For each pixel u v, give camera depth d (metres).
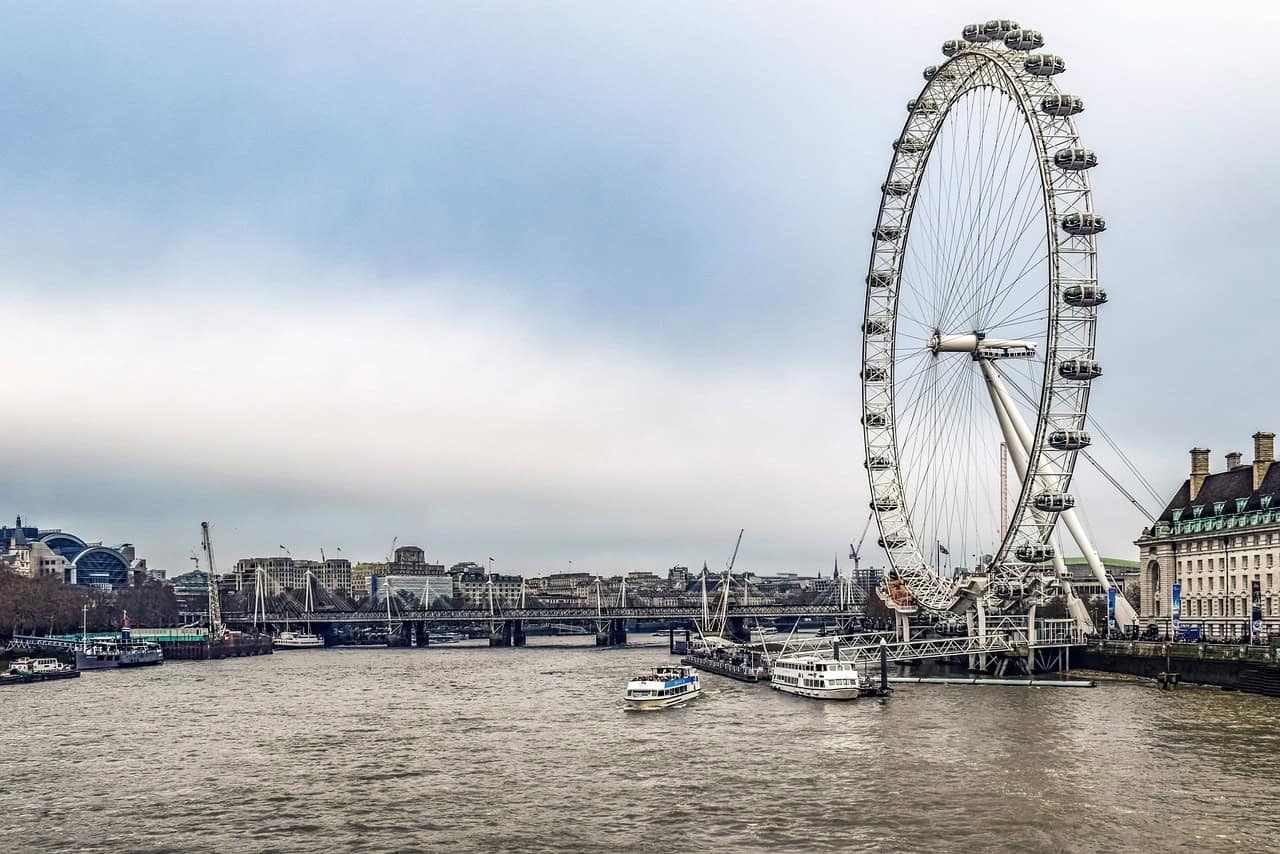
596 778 140.50
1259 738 156.75
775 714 192.75
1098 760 142.62
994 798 124.75
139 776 147.38
